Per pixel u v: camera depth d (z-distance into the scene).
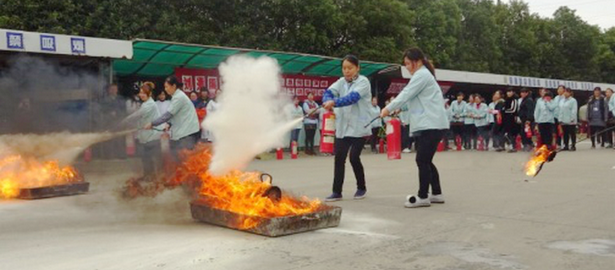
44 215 6.43
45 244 4.98
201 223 5.85
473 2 32.31
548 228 5.41
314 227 5.41
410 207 6.68
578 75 39.41
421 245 4.81
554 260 4.30
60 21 16.77
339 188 7.39
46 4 16.59
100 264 4.32
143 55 14.17
